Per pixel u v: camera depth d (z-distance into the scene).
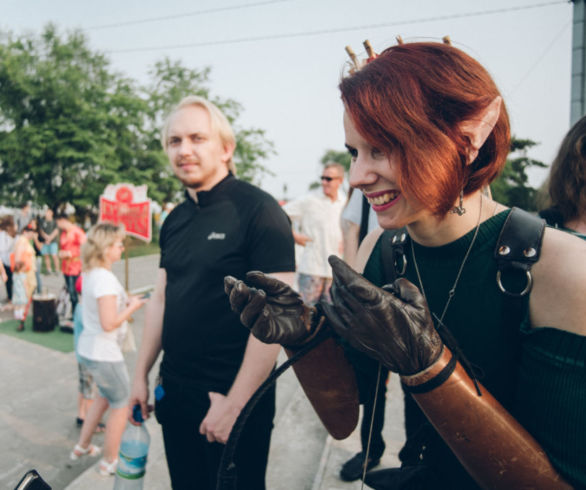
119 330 2.71
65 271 6.20
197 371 1.42
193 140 1.47
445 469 0.78
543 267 0.62
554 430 0.58
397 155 0.57
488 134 0.60
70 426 3.44
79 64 22.45
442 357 0.59
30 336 5.50
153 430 3.04
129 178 22.00
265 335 0.68
